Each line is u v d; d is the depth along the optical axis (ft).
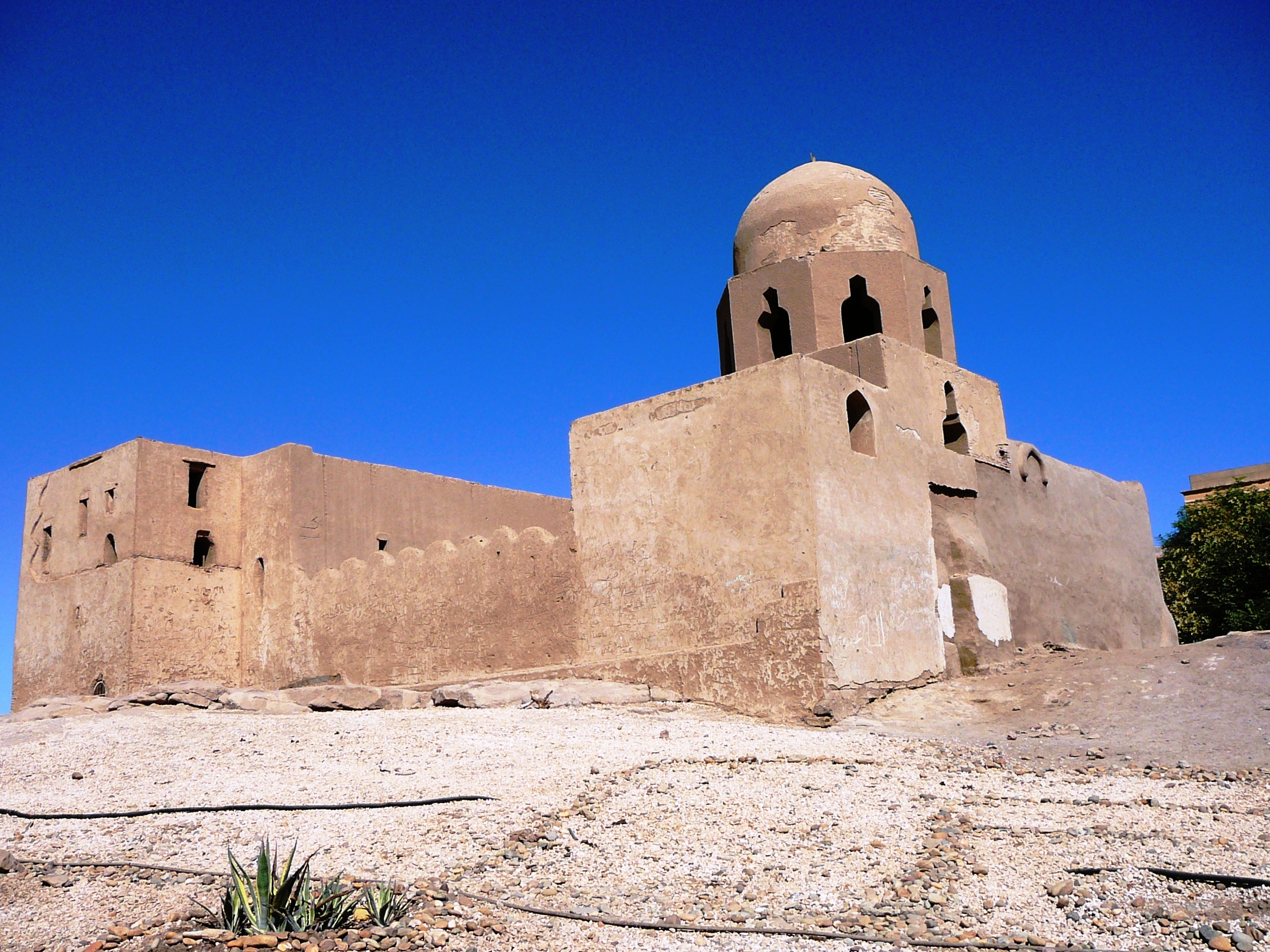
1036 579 62.69
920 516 54.49
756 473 49.49
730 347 62.95
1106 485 73.72
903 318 59.06
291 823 29.71
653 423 53.52
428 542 76.59
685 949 21.27
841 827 28.14
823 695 45.93
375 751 37.99
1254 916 21.65
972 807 30.04
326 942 20.75
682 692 49.85
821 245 61.05
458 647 59.21
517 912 23.00
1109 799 30.83
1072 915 22.24
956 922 22.16
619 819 28.81
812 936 21.58
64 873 25.58
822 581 47.03
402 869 25.49
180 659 67.87
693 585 50.70
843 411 50.90
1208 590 82.84
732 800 30.40
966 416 60.75
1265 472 112.98
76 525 72.54
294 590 68.18
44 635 73.20
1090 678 47.83
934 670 52.49
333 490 71.82
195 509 70.38
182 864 26.07
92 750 39.17
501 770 34.63
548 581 55.88
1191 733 39.29
